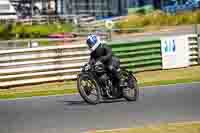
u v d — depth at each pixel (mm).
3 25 95562
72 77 41281
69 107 28078
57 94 33938
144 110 26266
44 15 118125
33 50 39469
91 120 23891
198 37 49156
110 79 28984
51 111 26891
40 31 92625
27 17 116000
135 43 44438
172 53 46938
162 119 23594
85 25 100250
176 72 44344
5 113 26703
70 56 41250
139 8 123562
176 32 84875
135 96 29438
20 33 91375
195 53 48906
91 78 28500
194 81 37719
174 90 33312
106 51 28766
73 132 21172
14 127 22672
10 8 112312
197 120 23141
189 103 28109
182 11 112875
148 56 45375
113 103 28922
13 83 38562
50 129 21984
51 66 40250
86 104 28953
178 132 19891
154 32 87812
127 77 29391
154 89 34156
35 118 24906
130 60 44000
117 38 79250
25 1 128125
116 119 23953
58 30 95500
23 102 30672
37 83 39688
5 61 38312
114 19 106375
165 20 103000
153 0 130875
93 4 138625
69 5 136000
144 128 20984
